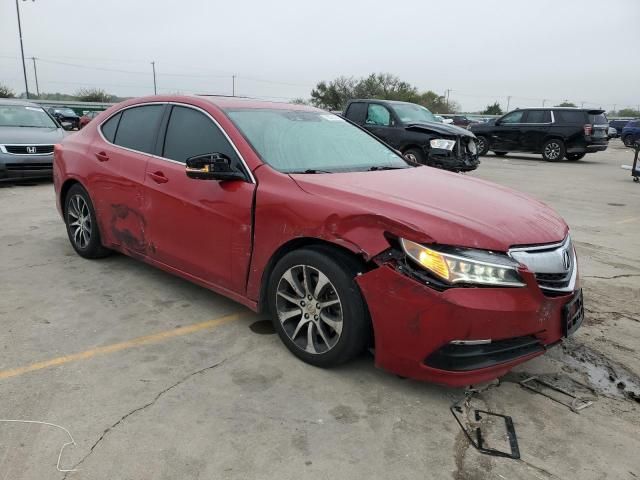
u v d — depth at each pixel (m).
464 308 2.54
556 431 2.65
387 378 3.08
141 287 4.39
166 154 4.02
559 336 2.88
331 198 3.02
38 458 2.33
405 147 11.66
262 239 3.26
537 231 2.91
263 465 2.34
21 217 6.88
